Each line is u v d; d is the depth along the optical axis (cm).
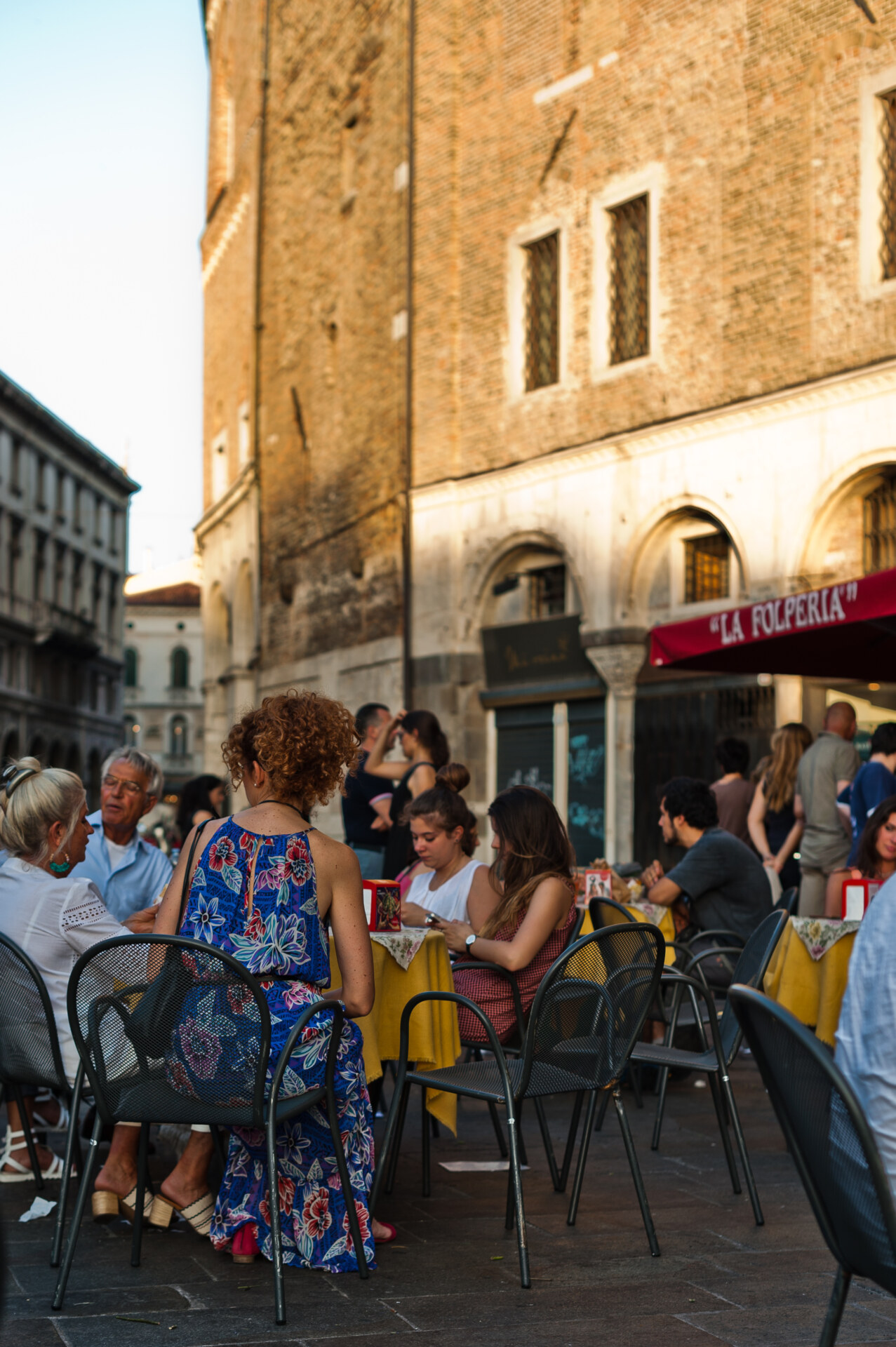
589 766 1552
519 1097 436
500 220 1681
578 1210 509
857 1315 390
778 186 1319
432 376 1770
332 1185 432
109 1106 400
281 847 425
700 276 1402
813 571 1284
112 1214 480
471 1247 457
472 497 1711
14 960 463
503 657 1670
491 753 1705
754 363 1339
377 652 1916
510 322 1661
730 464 1359
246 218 2853
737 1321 384
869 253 1241
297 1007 413
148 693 8519
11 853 504
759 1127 673
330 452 2170
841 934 611
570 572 1551
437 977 529
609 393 1510
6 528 5344
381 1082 674
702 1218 499
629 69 1491
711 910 743
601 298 1531
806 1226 487
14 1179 538
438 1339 365
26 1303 390
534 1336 369
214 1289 406
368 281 1995
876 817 646
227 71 3119
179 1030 397
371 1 2009
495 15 1695
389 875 841
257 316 2612
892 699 1258
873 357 1230
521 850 557
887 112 1238
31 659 5634
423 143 1798
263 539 2545
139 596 8600
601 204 1529
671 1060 526
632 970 473
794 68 1304
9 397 5228
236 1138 438
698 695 1408
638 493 1466
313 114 2303
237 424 2942
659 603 1471
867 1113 253
